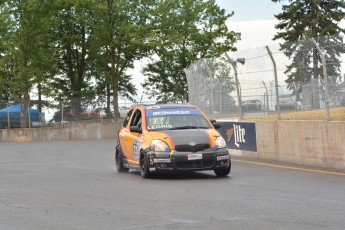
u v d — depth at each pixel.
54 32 65.75
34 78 52.88
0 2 56.19
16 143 44.22
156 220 9.51
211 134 16.09
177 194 12.62
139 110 17.73
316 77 19.30
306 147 18.97
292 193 12.34
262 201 11.29
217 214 9.93
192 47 64.38
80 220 9.71
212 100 25.94
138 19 61.97
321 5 60.12
